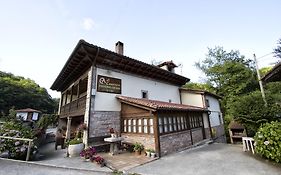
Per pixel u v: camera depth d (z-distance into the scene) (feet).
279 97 31.37
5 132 22.79
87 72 30.99
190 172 16.16
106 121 28.19
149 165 18.80
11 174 14.92
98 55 28.45
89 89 27.78
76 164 18.98
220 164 18.53
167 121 27.27
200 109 37.96
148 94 38.45
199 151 26.50
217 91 75.41
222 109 67.10
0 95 88.33
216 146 31.04
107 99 29.40
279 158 17.58
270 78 22.77
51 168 17.37
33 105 102.78
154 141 23.82
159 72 40.42
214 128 47.88
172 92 46.85
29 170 16.33
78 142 24.98
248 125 29.84
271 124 20.65
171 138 26.73
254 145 22.80
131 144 26.37
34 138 24.29
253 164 17.88
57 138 33.17
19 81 115.24
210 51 87.86
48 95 129.29
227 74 70.69
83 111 28.66
